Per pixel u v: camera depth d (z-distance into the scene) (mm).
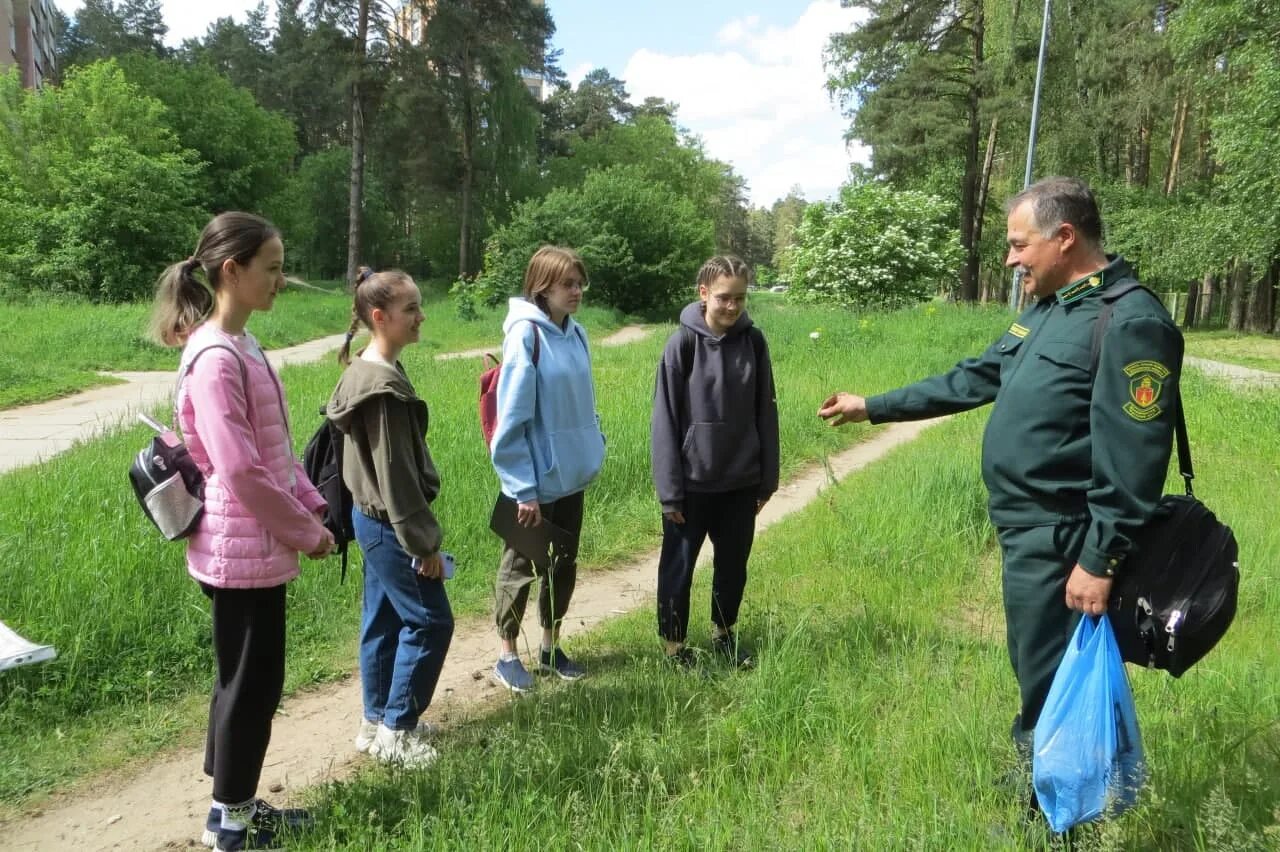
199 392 2457
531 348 3531
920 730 2994
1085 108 27828
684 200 34594
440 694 3814
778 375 11930
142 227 25234
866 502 6184
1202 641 2191
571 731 3137
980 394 2896
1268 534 5406
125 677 3785
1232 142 21188
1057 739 2258
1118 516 2199
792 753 2961
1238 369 17938
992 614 4457
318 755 3348
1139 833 2406
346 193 50906
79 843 2803
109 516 4953
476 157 41719
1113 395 2238
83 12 60531
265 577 2561
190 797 3078
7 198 26469
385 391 2881
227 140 37000
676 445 3771
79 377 12930
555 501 3734
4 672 3562
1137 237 27281
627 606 4906
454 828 2459
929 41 30359
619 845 2410
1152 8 27406
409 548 2947
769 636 3836
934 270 24734
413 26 34312
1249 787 2549
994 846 2357
